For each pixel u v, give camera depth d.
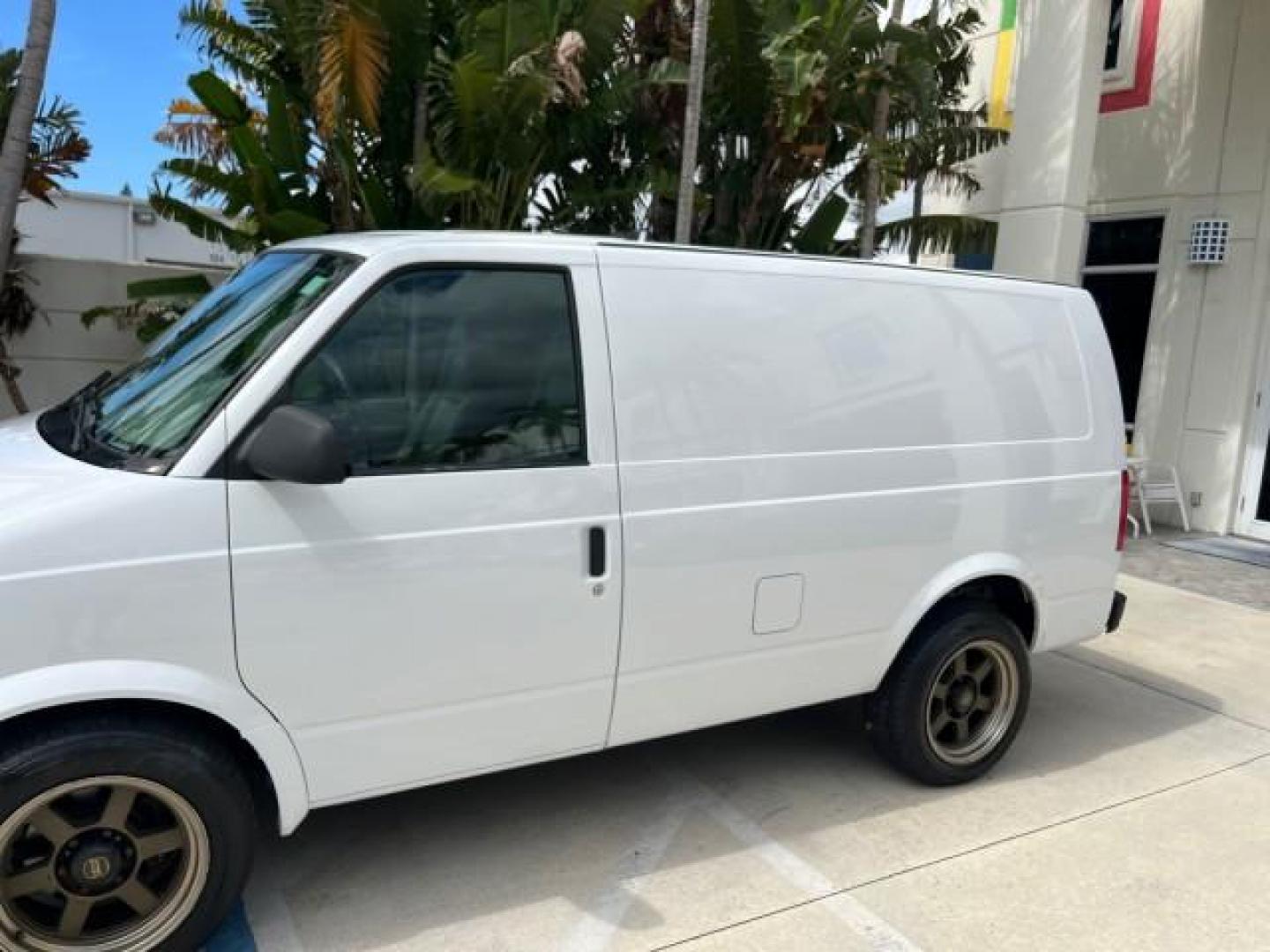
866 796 3.94
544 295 3.07
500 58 7.51
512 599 2.95
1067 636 4.34
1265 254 9.10
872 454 3.64
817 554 3.53
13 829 2.40
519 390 3.00
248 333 2.89
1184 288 9.72
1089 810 3.91
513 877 3.26
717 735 4.48
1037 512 4.11
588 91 8.03
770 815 3.75
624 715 3.26
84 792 2.51
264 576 2.59
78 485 2.50
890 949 2.96
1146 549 8.73
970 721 4.14
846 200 9.30
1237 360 9.31
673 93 8.71
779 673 3.55
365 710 2.79
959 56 10.26
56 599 2.36
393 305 2.85
